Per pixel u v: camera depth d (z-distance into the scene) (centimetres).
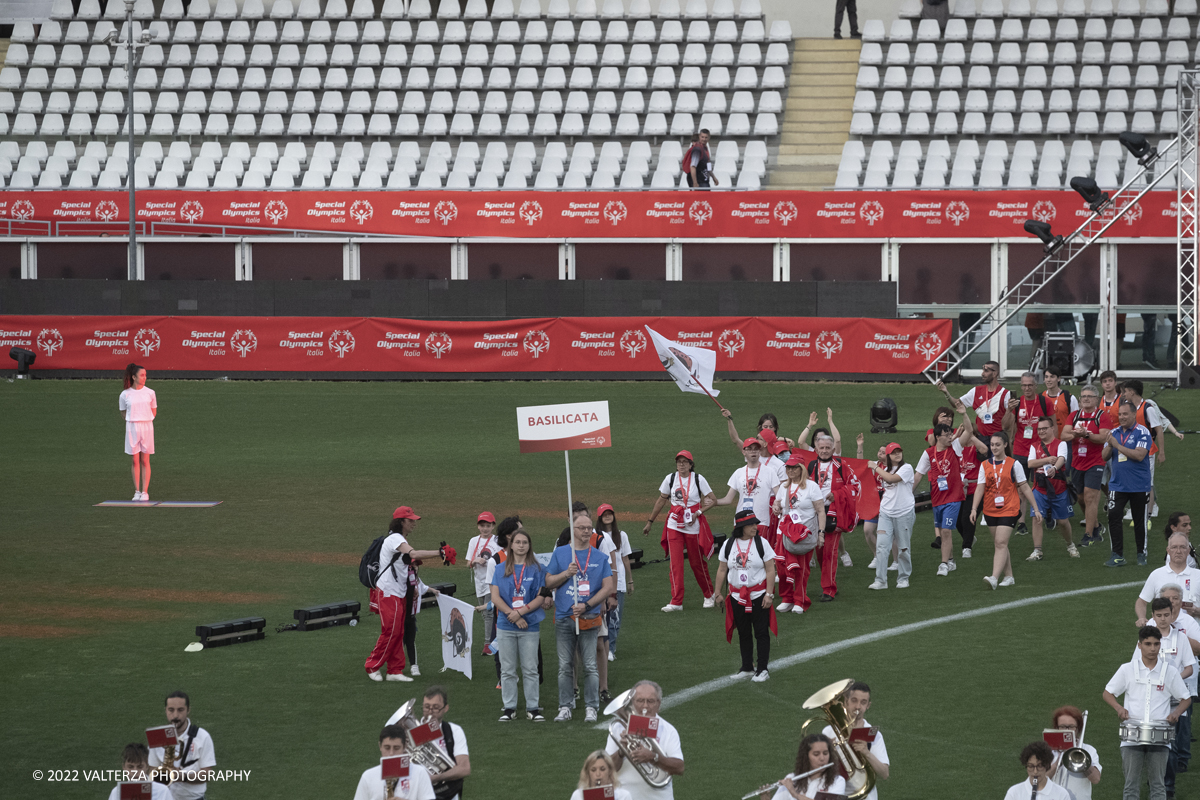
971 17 6575
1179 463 3322
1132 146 4541
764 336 4781
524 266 5269
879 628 2138
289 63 6631
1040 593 2338
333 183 5853
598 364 4878
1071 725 1260
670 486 2277
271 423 4228
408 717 1266
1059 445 2589
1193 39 6197
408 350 4972
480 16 6812
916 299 5019
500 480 3353
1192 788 1502
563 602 1730
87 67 6581
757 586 1867
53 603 2291
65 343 5106
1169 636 1475
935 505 2494
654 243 5175
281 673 1927
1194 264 4431
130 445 3114
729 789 1467
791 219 5075
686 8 6881
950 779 1498
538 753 1597
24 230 5522
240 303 5053
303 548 2689
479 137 6253
